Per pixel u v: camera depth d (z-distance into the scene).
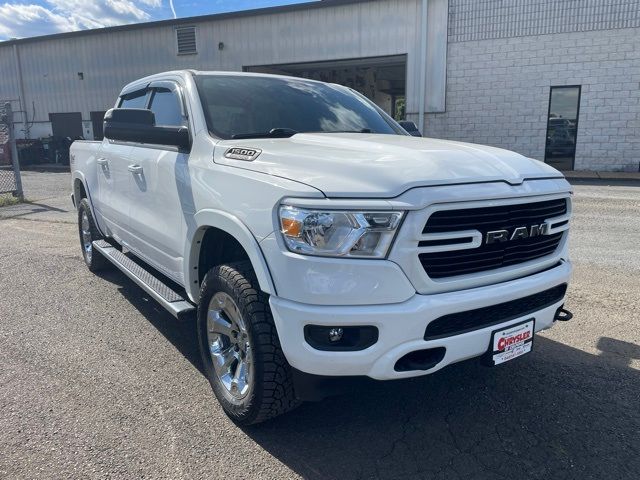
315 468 2.65
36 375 3.61
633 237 7.75
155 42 23.47
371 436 2.92
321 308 2.42
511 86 18.23
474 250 2.63
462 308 2.53
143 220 4.20
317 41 20.36
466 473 2.61
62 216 10.30
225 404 3.06
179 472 2.61
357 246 2.39
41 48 26.41
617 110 17.28
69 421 3.05
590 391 3.39
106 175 5.12
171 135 3.49
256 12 21.02
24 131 27.97
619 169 17.64
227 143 3.31
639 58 16.70
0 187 15.45
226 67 22.27
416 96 19.23
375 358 2.44
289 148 3.08
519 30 17.80
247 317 2.74
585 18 17.03
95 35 24.91
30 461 2.69
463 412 3.16
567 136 18.00
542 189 2.87
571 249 7.05
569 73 17.55
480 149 3.17
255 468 2.65
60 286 5.61
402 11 18.88
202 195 3.18
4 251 7.21
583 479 2.56
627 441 2.86
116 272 6.15
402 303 2.43
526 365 3.75
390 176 2.51
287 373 2.74
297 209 2.48
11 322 4.59
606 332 4.32
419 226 2.41
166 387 3.46
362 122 4.26
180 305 3.52
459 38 18.48
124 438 2.89
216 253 3.47
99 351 4.01
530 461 2.69
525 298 2.86
